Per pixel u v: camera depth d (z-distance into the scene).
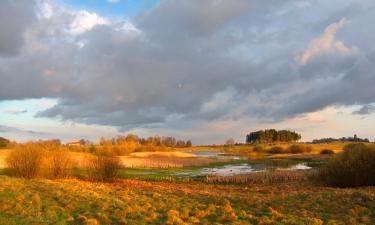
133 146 115.94
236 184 43.28
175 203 22.78
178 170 64.19
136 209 20.17
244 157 107.56
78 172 47.25
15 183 26.59
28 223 16.55
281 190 34.12
